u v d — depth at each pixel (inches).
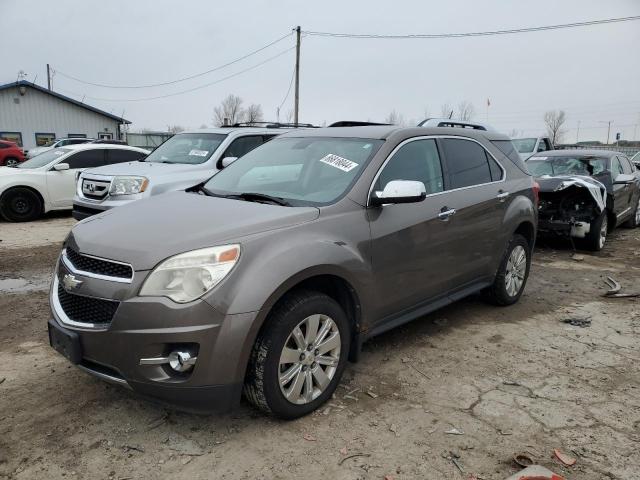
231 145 340.2
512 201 206.2
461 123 390.0
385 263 148.9
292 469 111.1
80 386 145.0
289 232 127.6
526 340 183.5
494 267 202.4
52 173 443.8
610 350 175.6
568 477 109.1
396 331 190.5
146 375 111.8
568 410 135.8
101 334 113.7
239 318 113.1
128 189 299.3
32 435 122.0
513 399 141.2
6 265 281.4
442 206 169.8
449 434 124.3
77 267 124.5
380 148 159.0
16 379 148.6
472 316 208.2
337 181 151.7
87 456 114.7
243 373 115.9
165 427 126.3
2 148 916.6
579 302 229.5
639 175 436.5
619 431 126.4
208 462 113.2
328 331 133.6
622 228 436.5
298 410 128.0
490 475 109.7
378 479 108.3
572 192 329.7
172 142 367.6
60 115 1419.8
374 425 127.8
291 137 187.0
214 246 116.4
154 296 111.3
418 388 146.9
